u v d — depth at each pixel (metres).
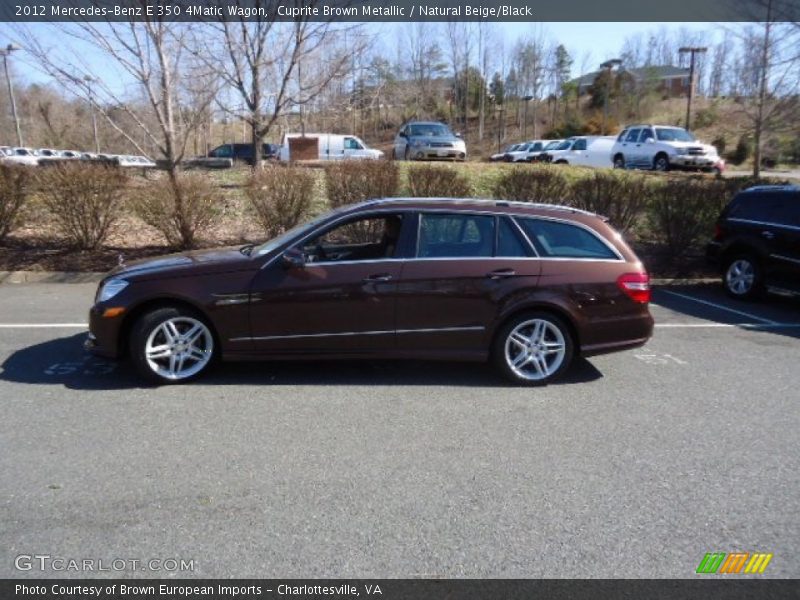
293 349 5.13
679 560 2.97
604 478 3.73
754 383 5.55
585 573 2.87
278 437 4.16
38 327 6.71
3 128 55.34
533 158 33.09
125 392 4.89
